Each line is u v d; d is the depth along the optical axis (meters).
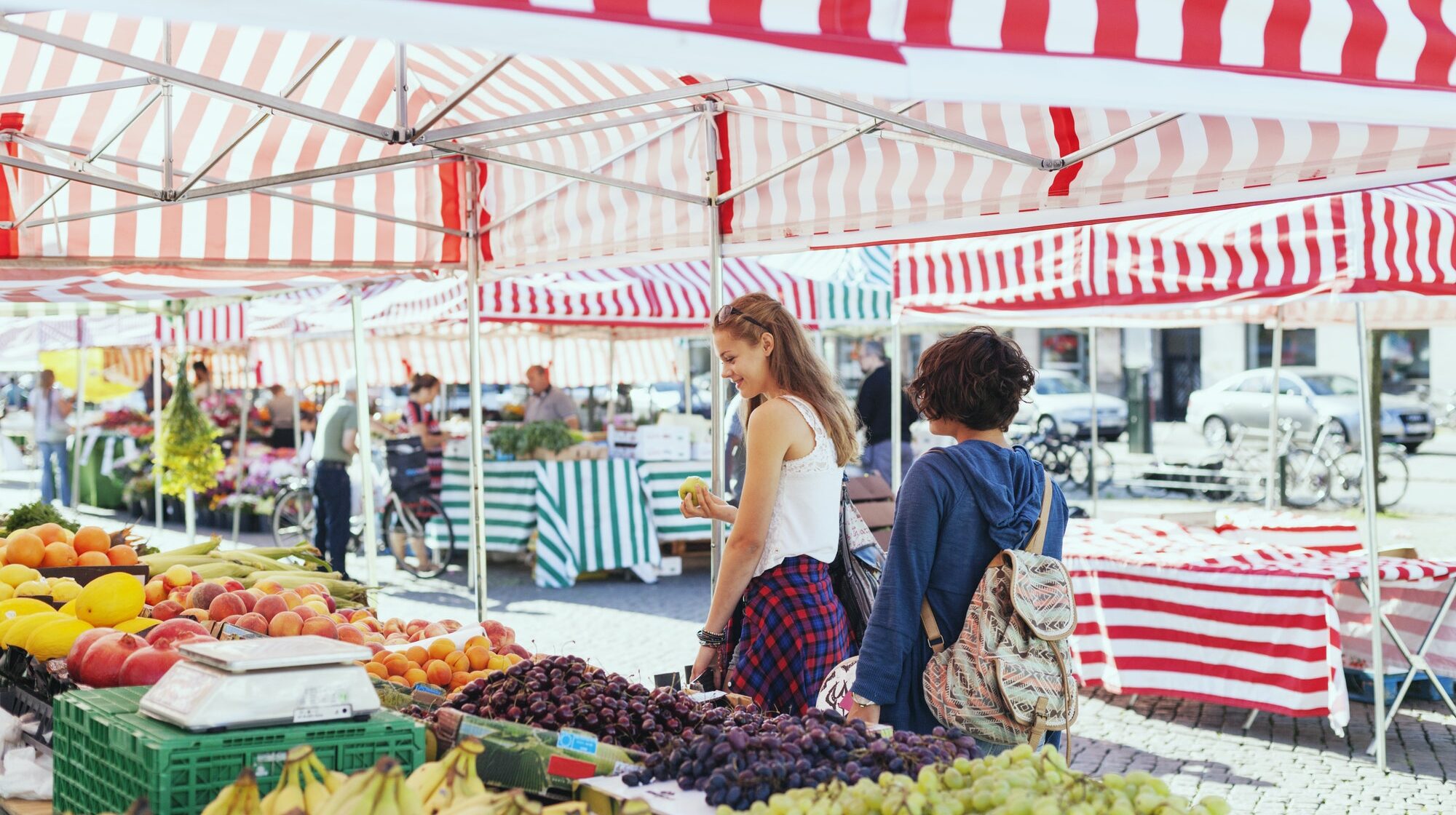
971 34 1.65
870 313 11.09
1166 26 1.78
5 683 3.13
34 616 3.12
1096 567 6.53
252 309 12.45
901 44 1.61
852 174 4.18
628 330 14.43
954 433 2.97
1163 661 6.34
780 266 10.71
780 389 3.55
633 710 2.49
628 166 4.79
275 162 5.22
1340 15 1.91
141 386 17.69
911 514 2.79
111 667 2.71
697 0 1.49
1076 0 1.71
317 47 4.47
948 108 3.91
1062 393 21.64
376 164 4.31
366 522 7.01
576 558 10.50
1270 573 5.99
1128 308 6.89
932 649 2.77
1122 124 3.61
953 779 1.95
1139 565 6.38
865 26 1.59
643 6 1.46
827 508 3.49
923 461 2.86
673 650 7.86
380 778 1.74
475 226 5.37
